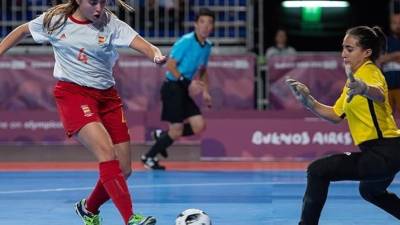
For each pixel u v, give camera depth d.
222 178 31.16
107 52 17.20
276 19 48.84
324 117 16.84
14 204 24.05
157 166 34.56
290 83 16.64
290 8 48.94
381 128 15.90
